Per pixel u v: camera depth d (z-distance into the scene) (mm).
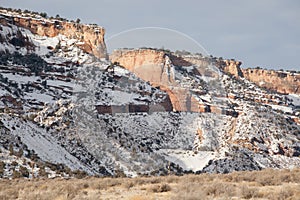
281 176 79000
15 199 63125
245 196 57000
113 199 59875
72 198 59812
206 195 56688
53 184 85562
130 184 72812
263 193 57688
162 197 58656
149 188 66750
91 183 81625
